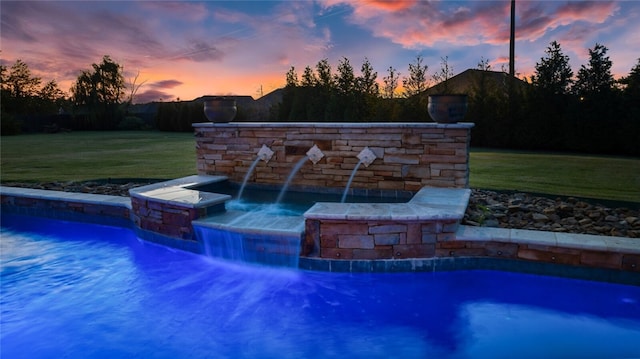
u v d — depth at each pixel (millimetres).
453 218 4266
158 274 5082
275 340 3707
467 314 3982
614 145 14781
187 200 5172
